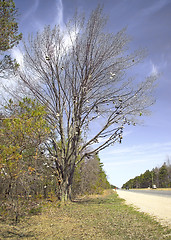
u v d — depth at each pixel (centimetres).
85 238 635
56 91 1652
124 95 1595
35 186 1009
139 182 11156
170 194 2402
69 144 1670
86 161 2602
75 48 1628
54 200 1320
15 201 827
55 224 821
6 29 787
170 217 887
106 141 1509
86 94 1606
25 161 903
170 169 7406
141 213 1066
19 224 781
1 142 796
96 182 3000
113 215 1045
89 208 1307
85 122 1593
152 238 618
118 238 638
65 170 1608
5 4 774
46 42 1631
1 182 782
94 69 1622
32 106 956
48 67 1638
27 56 1659
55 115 1631
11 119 834
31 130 841
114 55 1619
